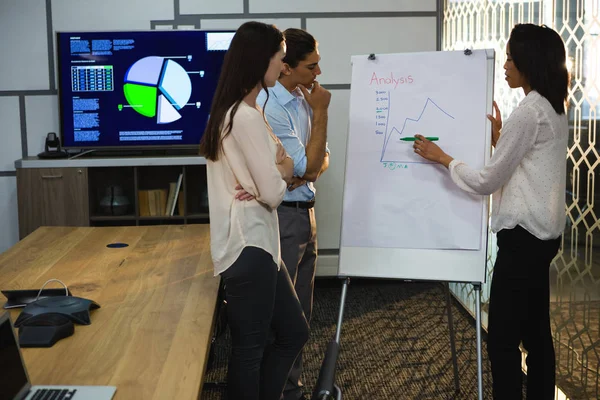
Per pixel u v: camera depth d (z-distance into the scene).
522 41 2.50
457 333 4.21
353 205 2.94
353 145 2.96
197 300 2.30
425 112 2.90
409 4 5.20
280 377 2.45
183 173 4.84
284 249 2.83
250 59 2.11
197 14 5.07
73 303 2.10
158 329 2.03
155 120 4.89
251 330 2.21
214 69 4.87
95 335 1.98
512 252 2.56
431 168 2.88
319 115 2.75
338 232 5.30
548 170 2.50
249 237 2.13
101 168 5.04
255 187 2.14
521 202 2.52
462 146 2.84
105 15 5.03
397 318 4.53
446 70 2.91
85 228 3.53
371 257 2.90
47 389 1.60
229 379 2.26
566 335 3.11
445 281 2.83
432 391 3.39
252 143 2.08
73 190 4.66
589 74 2.78
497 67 4.05
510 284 2.58
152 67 4.84
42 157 4.79
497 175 2.52
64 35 4.77
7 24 4.98
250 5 5.10
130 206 5.06
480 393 2.70
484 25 4.24
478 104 2.86
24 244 3.16
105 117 4.86
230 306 2.21
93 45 4.79
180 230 3.46
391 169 2.92
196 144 4.93
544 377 2.69
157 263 2.79
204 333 1.99
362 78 2.99
